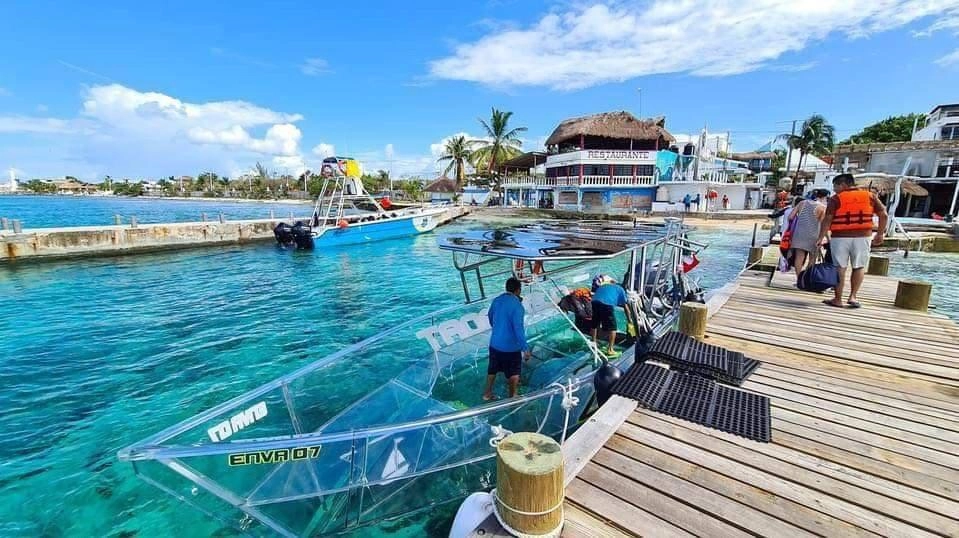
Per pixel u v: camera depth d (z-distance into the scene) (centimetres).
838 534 222
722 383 397
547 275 643
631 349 530
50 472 433
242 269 1559
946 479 262
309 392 457
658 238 641
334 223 2267
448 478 367
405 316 972
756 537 221
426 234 2602
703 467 276
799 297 707
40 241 1684
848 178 626
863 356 454
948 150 2636
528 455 217
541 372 561
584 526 227
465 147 5759
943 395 371
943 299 1111
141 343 795
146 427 521
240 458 296
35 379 648
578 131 3697
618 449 295
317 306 1055
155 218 3603
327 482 315
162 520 364
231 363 710
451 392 509
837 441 303
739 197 3838
